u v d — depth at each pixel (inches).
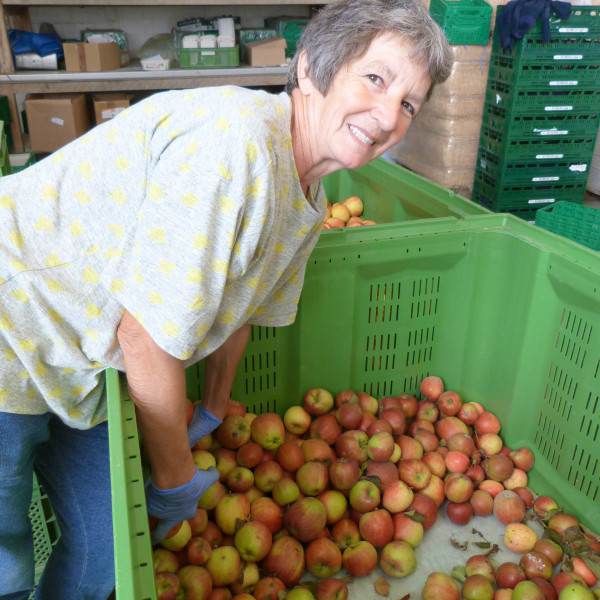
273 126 30.3
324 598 50.9
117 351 34.2
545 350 60.8
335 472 57.4
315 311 62.6
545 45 107.1
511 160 116.3
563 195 122.6
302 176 36.6
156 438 34.7
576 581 51.0
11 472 35.4
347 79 32.0
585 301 54.1
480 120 123.7
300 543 54.7
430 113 128.3
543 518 59.3
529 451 64.4
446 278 66.5
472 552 57.8
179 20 190.2
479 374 70.1
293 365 65.4
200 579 47.7
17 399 34.3
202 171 28.0
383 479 58.8
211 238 28.6
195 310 29.3
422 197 76.8
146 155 30.3
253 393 65.3
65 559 44.4
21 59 160.7
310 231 42.6
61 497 43.0
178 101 29.7
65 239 31.6
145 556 23.5
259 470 58.6
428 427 68.2
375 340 67.4
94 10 183.6
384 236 62.3
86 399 37.5
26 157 112.4
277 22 184.2
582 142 118.3
